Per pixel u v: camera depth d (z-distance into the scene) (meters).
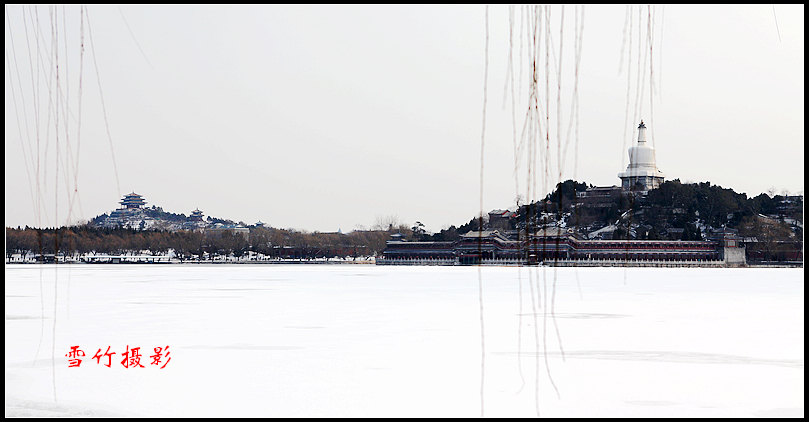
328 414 18.03
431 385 20.86
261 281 81.62
